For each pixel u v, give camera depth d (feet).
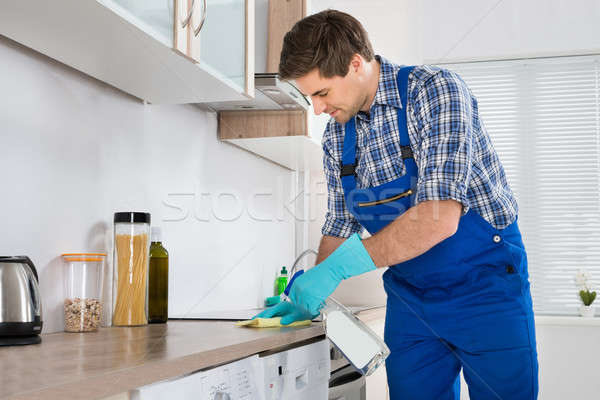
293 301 4.60
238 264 8.34
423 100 4.51
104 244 5.38
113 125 5.55
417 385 5.07
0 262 3.74
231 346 3.53
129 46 4.35
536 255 10.67
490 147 4.81
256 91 6.47
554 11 10.71
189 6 4.62
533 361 4.69
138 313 5.10
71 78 4.98
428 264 4.82
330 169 5.50
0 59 4.25
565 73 10.91
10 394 2.08
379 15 11.14
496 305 4.67
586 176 10.67
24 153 4.46
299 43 4.34
